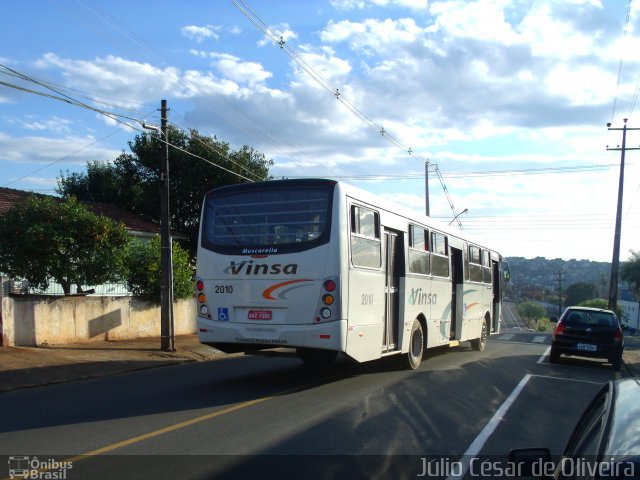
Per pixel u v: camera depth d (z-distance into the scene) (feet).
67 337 55.62
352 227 35.42
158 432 24.63
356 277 35.42
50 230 53.88
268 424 26.23
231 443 23.02
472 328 61.87
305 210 34.91
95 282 59.00
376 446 23.12
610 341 54.19
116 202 109.09
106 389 35.60
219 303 36.29
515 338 98.43
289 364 48.44
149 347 56.80
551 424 28.30
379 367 46.06
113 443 22.84
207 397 32.68
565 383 42.39
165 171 56.54
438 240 51.16
